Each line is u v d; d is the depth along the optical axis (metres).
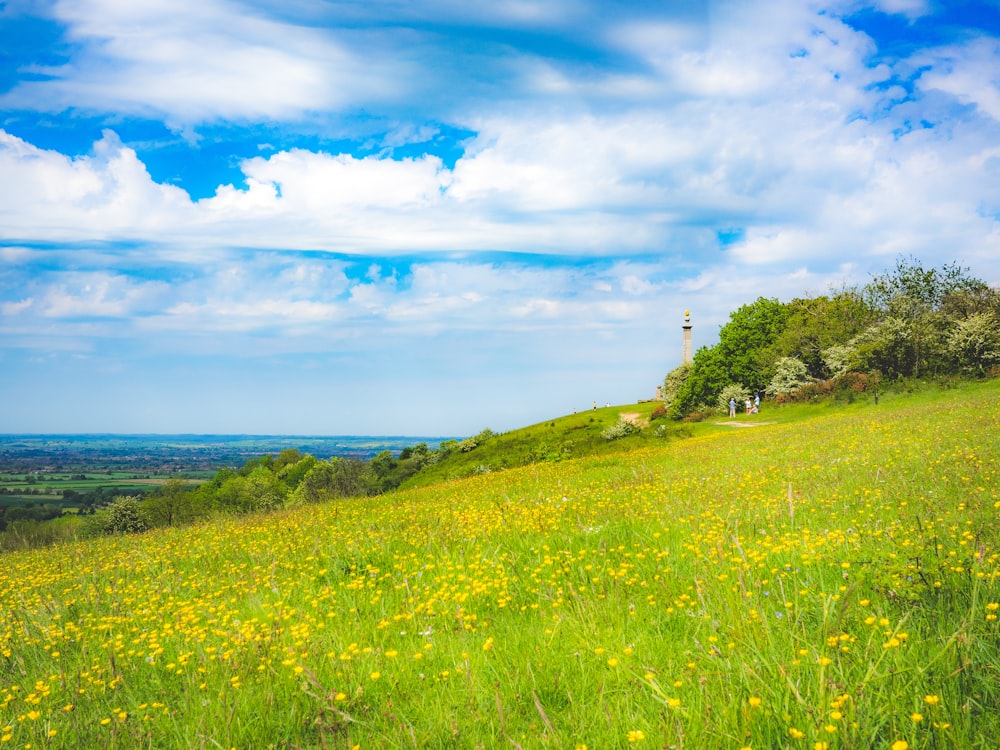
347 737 4.02
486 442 84.75
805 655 4.04
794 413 48.16
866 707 3.40
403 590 7.23
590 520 10.28
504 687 4.36
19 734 4.48
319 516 17.88
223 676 5.14
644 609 5.62
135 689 5.28
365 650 5.20
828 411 45.03
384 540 10.58
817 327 62.16
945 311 51.28
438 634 5.68
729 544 6.95
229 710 4.36
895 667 3.69
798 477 12.59
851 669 3.82
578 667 4.59
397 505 19.53
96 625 7.32
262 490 80.12
